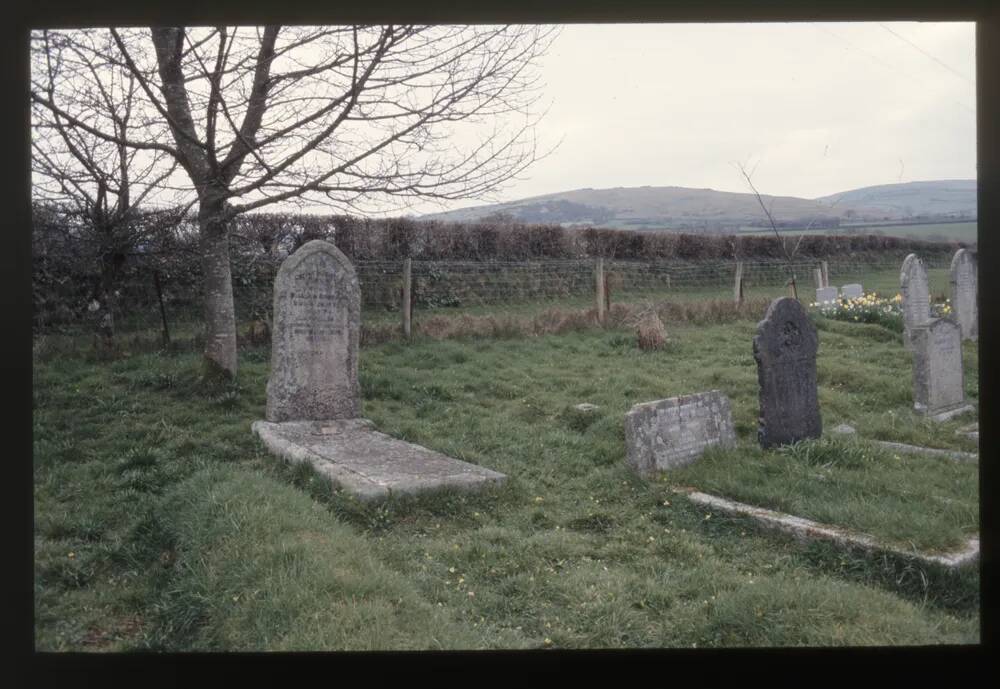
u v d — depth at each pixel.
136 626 4.25
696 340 13.66
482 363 11.45
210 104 7.73
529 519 5.87
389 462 6.64
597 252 20.52
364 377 9.97
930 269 28.50
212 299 9.20
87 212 9.88
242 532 4.86
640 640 4.06
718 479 6.37
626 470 6.79
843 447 7.02
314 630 3.84
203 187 8.36
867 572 4.80
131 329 12.01
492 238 17.97
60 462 6.75
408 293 12.78
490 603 4.45
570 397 9.85
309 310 8.03
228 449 7.30
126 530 5.42
